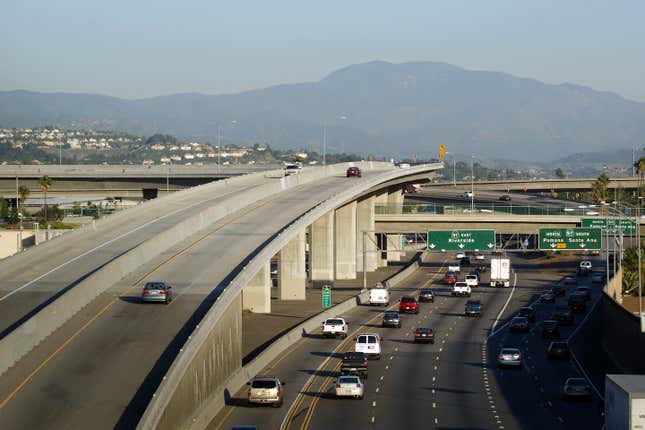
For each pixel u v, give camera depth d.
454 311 118.06
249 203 124.56
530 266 188.25
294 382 68.75
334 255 158.38
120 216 106.50
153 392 48.00
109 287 73.12
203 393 55.59
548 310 120.06
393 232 176.25
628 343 76.94
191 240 96.31
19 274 76.69
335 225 158.00
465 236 125.25
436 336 96.50
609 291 116.00
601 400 61.66
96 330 60.22
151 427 43.22
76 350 55.62
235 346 67.44
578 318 115.44
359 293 133.62
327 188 147.12
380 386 67.94
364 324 105.00
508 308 121.69
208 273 78.75
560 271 175.62
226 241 95.31
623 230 133.12
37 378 50.31
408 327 103.19
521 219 166.25
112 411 45.22
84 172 188.75
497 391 66.50
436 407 60.06
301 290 124.31
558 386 69.00
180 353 49.47
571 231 122.44
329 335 93.06
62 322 61.69
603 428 48.06
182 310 65.50
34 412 45.00
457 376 72.88
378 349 81.00
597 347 91.38
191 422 51.28
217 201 123.44
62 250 87.69
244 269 74.81
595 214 170.25
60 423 43.53
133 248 84.25
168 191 197.50
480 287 149.12
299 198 132.50
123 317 63.53
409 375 73.12
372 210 172.38
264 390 59.06
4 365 51.25
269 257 89.12
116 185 193.12
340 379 62.84
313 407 59.56
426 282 155.12
